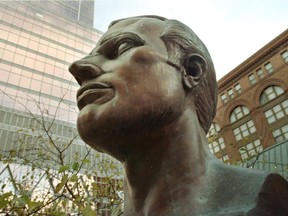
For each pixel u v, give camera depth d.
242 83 34.59
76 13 49.19
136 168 2.56
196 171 2.36
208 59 3.00
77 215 5.23
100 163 8.02
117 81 2.45
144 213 2.45
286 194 2.08
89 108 2.44
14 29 38.47
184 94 2.66
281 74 31.03
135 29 2.83
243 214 1.85
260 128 31.06
